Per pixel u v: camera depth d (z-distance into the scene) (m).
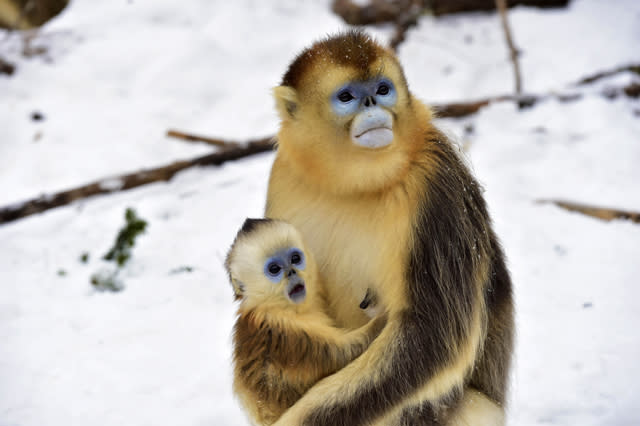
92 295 19.41
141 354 16.81
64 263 20.84
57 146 26.97
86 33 32.88
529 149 24.44
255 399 10.83
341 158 10.38
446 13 33.09
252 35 32.31
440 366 10.48
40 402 15.38
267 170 24.66
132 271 20.22
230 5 33.97
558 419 13.84
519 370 15.38
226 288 19.30
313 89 10.47
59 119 28.31
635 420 13.52
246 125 27.78
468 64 30.27
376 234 10.60
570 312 17.19
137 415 14.83
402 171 10.44
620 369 15.02
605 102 26.30
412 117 10.55
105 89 29.84
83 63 31.03
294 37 32.25
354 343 10.69
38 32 33.00
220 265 20.27
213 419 14.50
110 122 28.11
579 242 19.92
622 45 30.00
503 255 12.52
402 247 10.47
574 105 26.42
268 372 10.61
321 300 11.20
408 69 30.22
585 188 22.28
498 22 32.50
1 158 26.70
